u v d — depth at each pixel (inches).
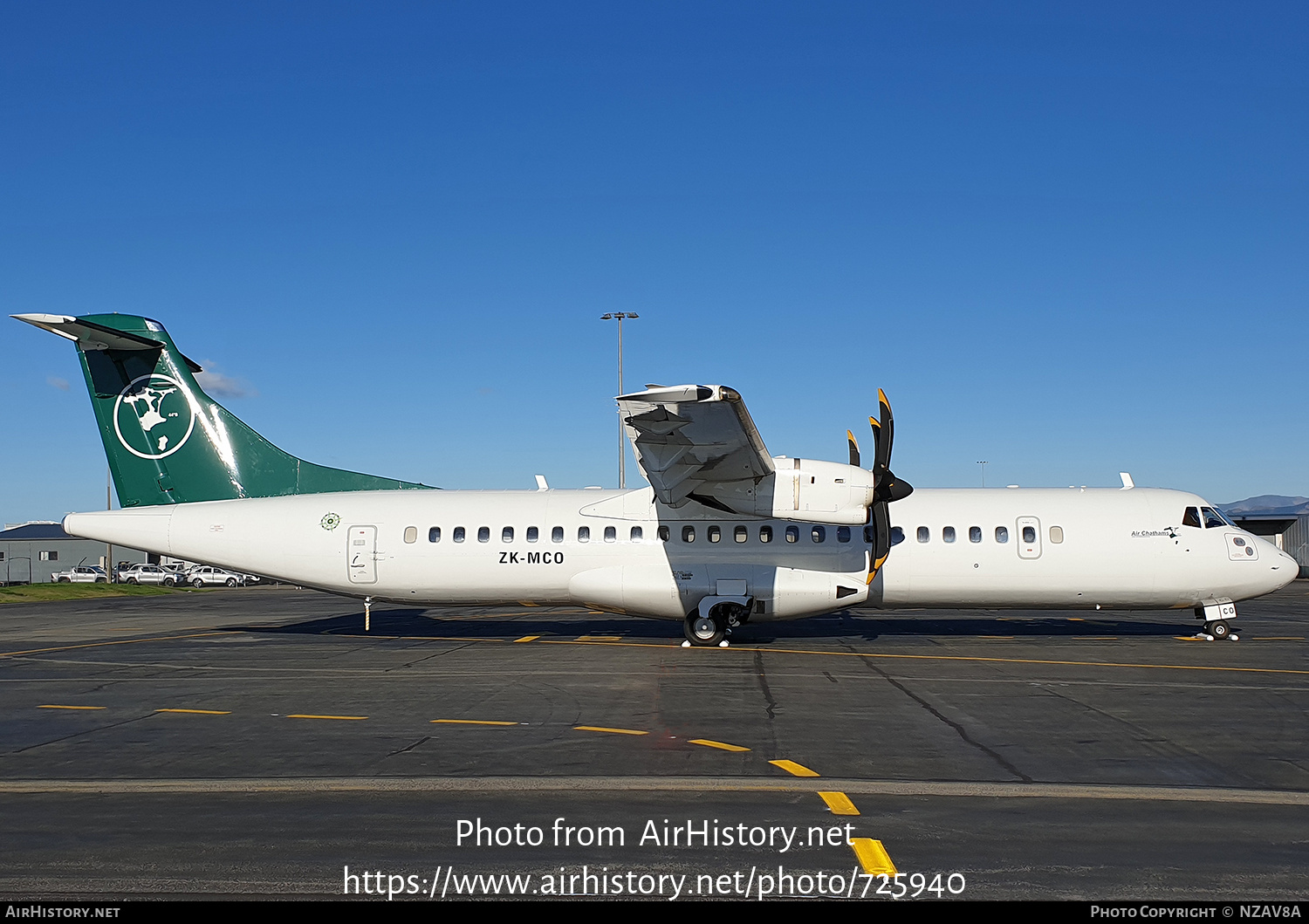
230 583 2139.5
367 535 754.8
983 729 408.5
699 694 498.3
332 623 962.1
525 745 378.6
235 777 331.3
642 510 736.3
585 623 935.0
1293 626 874.1
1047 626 874.8
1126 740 386.0
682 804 295.6
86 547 2691.9
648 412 557.3
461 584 751.7
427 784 320.8
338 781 324.8
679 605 718.5
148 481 786.2
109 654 689.0
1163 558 715.4
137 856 250.7
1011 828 271.9
